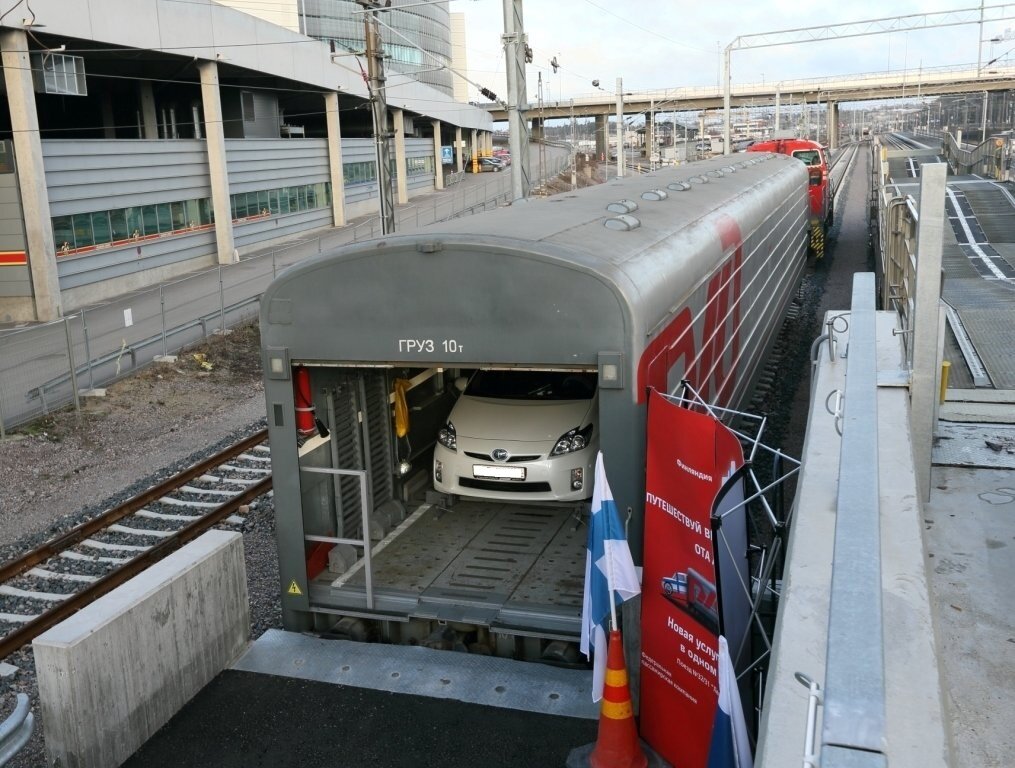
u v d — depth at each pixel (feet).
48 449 47.26
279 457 22.81
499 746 18.75
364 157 171.53
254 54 120.06
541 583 23.73
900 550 10.14
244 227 123.95
